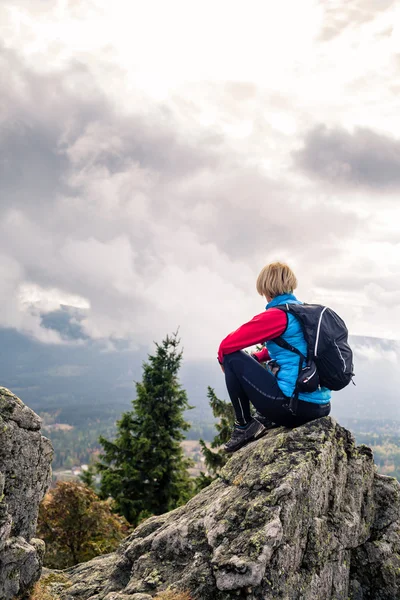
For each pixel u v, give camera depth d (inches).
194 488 820.0
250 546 156.3
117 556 217.6
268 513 163.6
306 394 182.1
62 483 439.5
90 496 443.2
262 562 150.9
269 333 179.8
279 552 158.7
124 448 860.0
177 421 886.4
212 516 179.8
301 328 179.3
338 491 190.2
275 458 184.9
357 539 191.8
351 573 195.3
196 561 169.6
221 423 783.1
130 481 837.8
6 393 176.2
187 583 164.2
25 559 168.4
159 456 845.2
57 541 413.7
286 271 191.6
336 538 181.8
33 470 178.7
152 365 901.8
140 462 861.2
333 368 177.3
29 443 176.6
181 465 867.4
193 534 181.6
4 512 160.2
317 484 178.2
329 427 196.4
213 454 775.7
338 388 183.2
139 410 883.4
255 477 181.6
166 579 175.0
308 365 177.0
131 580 183.5
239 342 183.9
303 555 170.4
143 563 187.8
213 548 166.7
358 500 196.2
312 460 179.6
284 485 168.4
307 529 172.7
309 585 165.8
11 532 170.2
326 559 175.8
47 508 424.2
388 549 194.1
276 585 155.0
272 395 182.7
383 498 210.5
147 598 165.3
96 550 406.6
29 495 177.2
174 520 203.5
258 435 210.1
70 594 193.2
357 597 191.2
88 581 201.3
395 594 186.9
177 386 902.4
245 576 150.2
